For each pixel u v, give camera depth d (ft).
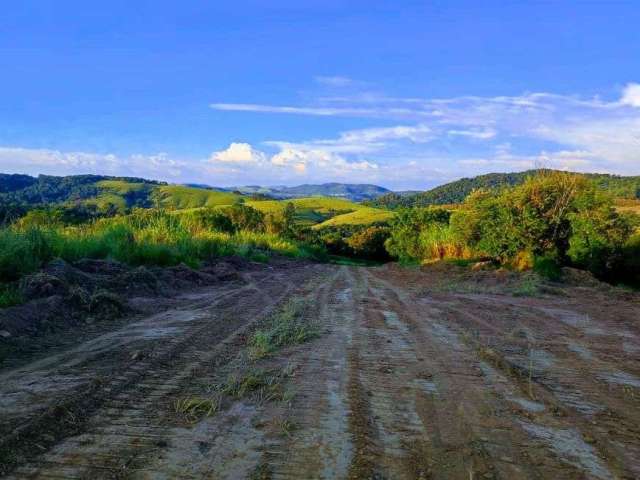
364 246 211.41
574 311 38.04
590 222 62.08
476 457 12.51
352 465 11.89
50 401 15.60
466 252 87.40
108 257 47.67
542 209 66.13
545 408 16.33
